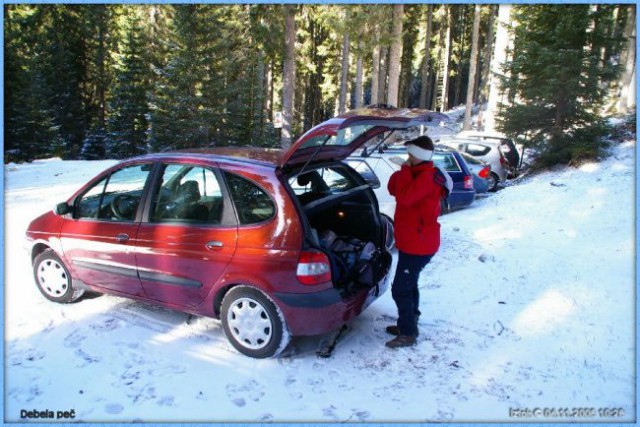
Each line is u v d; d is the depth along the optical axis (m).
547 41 12.44
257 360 3.70
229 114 25.08
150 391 3.31
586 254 5.98
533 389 3.35
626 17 19.91
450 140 13.36
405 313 3.87
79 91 34.16
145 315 4.45
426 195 3.63
